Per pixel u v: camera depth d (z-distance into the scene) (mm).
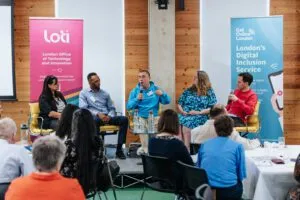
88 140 3545
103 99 6598
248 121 6652
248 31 6957
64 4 7418
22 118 7445
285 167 3674
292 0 7414
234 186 3574
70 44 6922
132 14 7445
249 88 6738
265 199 3533
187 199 3674
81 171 3488
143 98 6383
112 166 4184
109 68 7496
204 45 7469
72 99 6973
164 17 7246
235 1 7461
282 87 6961
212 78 7484
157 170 3869
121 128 6238
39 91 6906
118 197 5121
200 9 7457
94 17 7449
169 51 7270
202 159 3688
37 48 6883
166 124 3943
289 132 7512
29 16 7402
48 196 2275
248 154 4195
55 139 2439
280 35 6910
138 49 7465
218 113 4430
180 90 7469
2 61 7250
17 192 2291
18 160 3227
